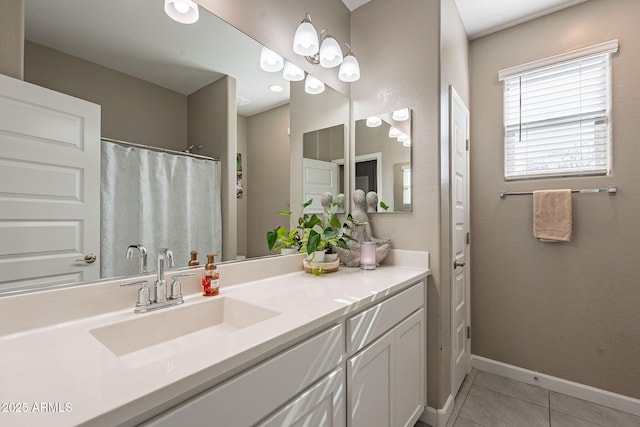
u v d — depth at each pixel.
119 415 0.49
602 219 1.89
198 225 1.27
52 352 0.69
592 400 1.88
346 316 1.07
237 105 1.42
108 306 0.96
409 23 1.84
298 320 0.88
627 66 1.83
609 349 1.86
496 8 2.04
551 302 2.05
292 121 1.69
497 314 2.25
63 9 0.93
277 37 1.59
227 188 1.38
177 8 1.21
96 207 0.97
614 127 1.86
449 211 1.83
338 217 1.98
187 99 1.24
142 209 1.09
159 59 1.15
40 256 0.85
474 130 2.36
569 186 2.00
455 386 1.90
